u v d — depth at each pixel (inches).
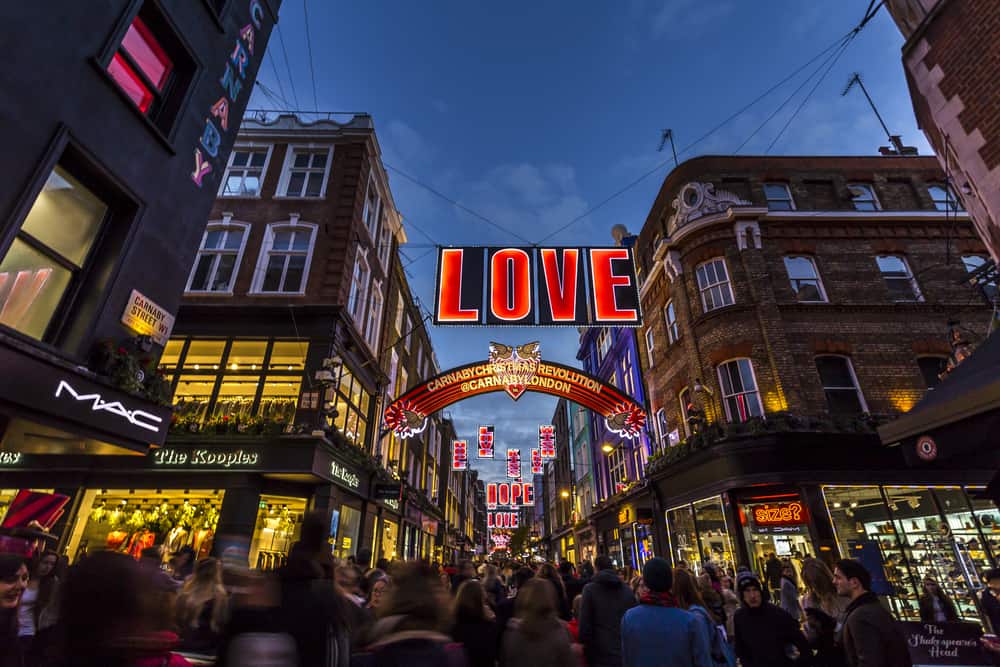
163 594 66.7
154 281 289.1
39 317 232.7
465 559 313.3
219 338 528.1
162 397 279.6
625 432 527.5
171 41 307.0
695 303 621.3
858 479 471.5
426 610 94.6
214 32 344.5
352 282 619.5
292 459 444.1
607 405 542.3
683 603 175.2
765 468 482.3
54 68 225.6
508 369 547.5
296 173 655.1
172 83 313.7
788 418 488.4
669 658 132.1
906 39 308.0
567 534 1550.2
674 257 668.1
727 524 494.9
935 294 589.0
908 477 472.4
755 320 569.9
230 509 424.8
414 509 916.0
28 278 226.8
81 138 238.7
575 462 1437.0
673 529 647.1
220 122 350.6
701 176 685.3
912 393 536.4
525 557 1637.6
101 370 243.6
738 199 652.1
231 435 445.4
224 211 606.9
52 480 423.2
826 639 170.6
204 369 514.6
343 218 609.6
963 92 267.7
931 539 457.1
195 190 325.4
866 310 577.3
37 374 207.3
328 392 511.5
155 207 290.0
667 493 654.5
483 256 421.4
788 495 477.1
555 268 416.8
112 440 248.8
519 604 133.6
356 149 669.3
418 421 542.0
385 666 84.7
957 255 615.2
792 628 158.1
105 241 265.9
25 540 165.6
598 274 414.6
